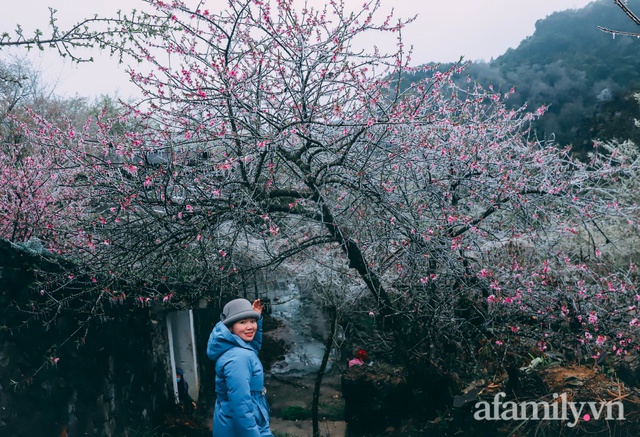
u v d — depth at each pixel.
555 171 7.32
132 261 6.49
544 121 30.06
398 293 8.14
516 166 7.18
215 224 6.71
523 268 7.41
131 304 7.60
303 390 10.56
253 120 6.46
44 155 7.29
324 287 8.91
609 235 9.52
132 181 6.41
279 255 7.20
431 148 6.56
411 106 6.69
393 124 6.21
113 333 7.09
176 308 7.53
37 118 6.48
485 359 7.34
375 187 6.58
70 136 6.23
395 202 6.77
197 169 6.38
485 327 7.32
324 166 6.50
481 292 7.50
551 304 7.05
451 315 7.51
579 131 29.02
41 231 6.96
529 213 7.13
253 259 7.97
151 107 6.22
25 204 6.99
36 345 5.39
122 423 7.07
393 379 8.01
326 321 12.95
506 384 6.36
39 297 5.54
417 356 7.66
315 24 6.36
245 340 3.33
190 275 7.30
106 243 6.25
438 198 7.01
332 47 6.27
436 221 6.96
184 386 9.55
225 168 5.79
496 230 7.79
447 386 7.53
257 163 6.75
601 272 8.41
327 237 7.21
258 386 3.22
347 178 6.66
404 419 7.82
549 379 6.22
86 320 6.03
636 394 5.65
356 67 6.35
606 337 6.88
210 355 3.25
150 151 6.30
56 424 5.51
